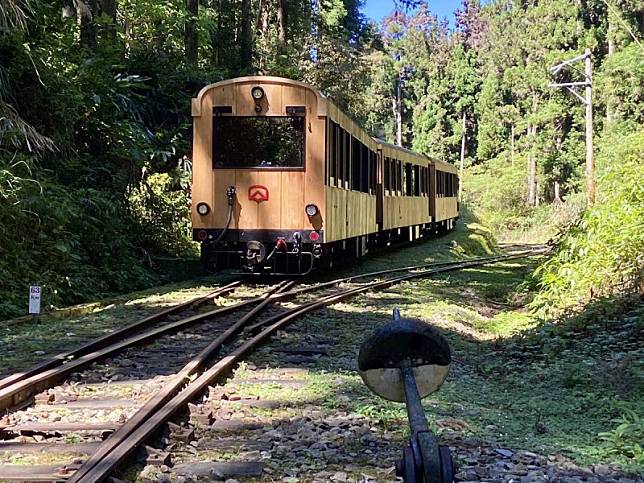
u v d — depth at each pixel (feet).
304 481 14.92
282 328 32.99
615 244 39.91
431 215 106.42
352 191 58.49
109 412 19.76
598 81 138.72
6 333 32.48
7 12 45.37
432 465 8.93
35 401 20.89
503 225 175.73
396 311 12.33
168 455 16.01
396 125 284.41
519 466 15.88
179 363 26.08
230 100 48.52
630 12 143.02
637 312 32.45
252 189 48.37
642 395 22.48
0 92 45.55
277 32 113.91
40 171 48.47
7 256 41.42
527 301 48.16
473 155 258.16
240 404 20.66
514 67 198.80
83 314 39.47
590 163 82.79
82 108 56.75
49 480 14.39
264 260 48.49
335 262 60.90
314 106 48.06
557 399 22.99
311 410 20.27
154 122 72.28
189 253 66.80
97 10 69.05
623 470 15.97
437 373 11.26
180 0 98.53
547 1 174.70
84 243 50.19
